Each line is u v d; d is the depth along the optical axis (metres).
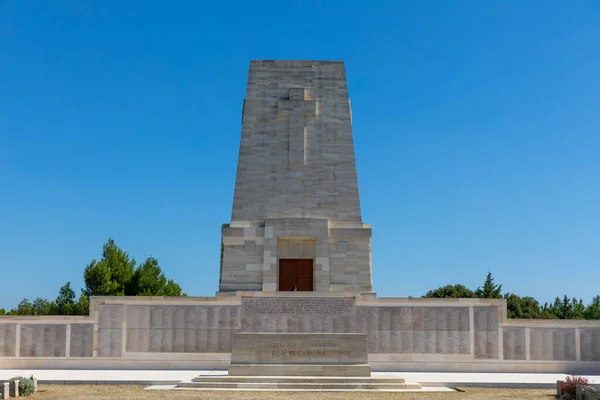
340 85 45.31
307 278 42.56
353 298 35.38
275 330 35.06
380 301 38.41
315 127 44.47
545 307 87.19
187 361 37.88
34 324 38.22
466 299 38.41
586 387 24.92
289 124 44.44
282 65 45.59
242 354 30.84
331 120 44.66
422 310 38.31
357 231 42.38
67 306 70.50
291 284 42.53
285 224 42.25
